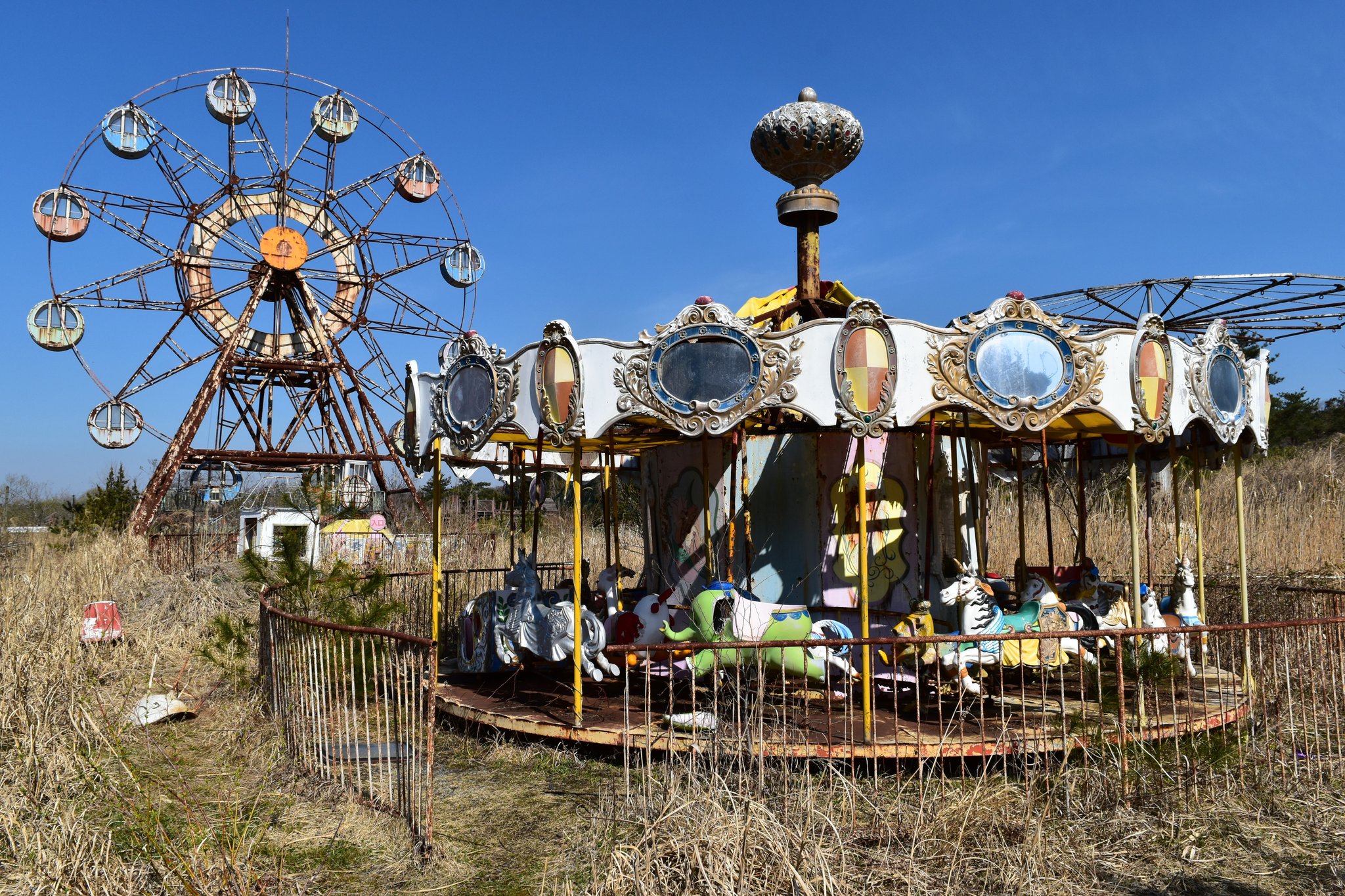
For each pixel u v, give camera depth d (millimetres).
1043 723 6770
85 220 25844
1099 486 20000
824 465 9523
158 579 16578
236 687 9758
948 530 9961
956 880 5250
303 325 29734
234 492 25203
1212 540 16984
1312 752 7621
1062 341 7555
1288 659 7691
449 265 30891
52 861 5141
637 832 5734
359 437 29250
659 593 9508
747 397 7445
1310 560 15805
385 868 5648
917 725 6789
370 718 8883
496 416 8570
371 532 21562
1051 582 10242
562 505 27000
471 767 7566
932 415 8656
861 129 9422
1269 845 5938
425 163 30703
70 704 7980
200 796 6836
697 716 7340
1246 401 9000
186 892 4945
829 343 7312
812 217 9555
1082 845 5734
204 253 27812
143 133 26156
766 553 9664
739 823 5195
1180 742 7238
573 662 8188
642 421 9117
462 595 14469
